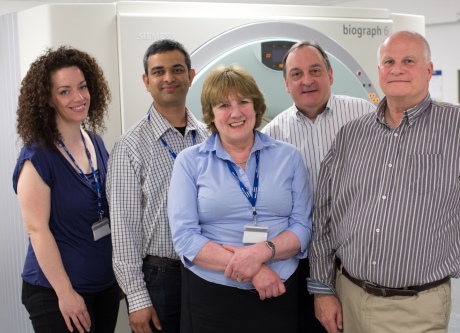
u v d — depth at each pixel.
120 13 2.16
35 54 2.18
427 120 1.64
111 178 1.82
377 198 1.65
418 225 1.59
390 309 1.64
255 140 1.70
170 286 1.86
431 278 1.59
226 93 1.62
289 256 1.64
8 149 2.49
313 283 1.85
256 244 1.57
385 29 2.67
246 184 1.64
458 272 1.63
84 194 1.80
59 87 1.76
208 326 1.63
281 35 2.41
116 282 1.96
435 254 1.59
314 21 2.49
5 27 2.38
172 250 1.85
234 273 1.53
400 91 1.63
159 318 1.87
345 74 2.56
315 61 2.01
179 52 1.93
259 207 1.63
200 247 1.58
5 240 2.61
